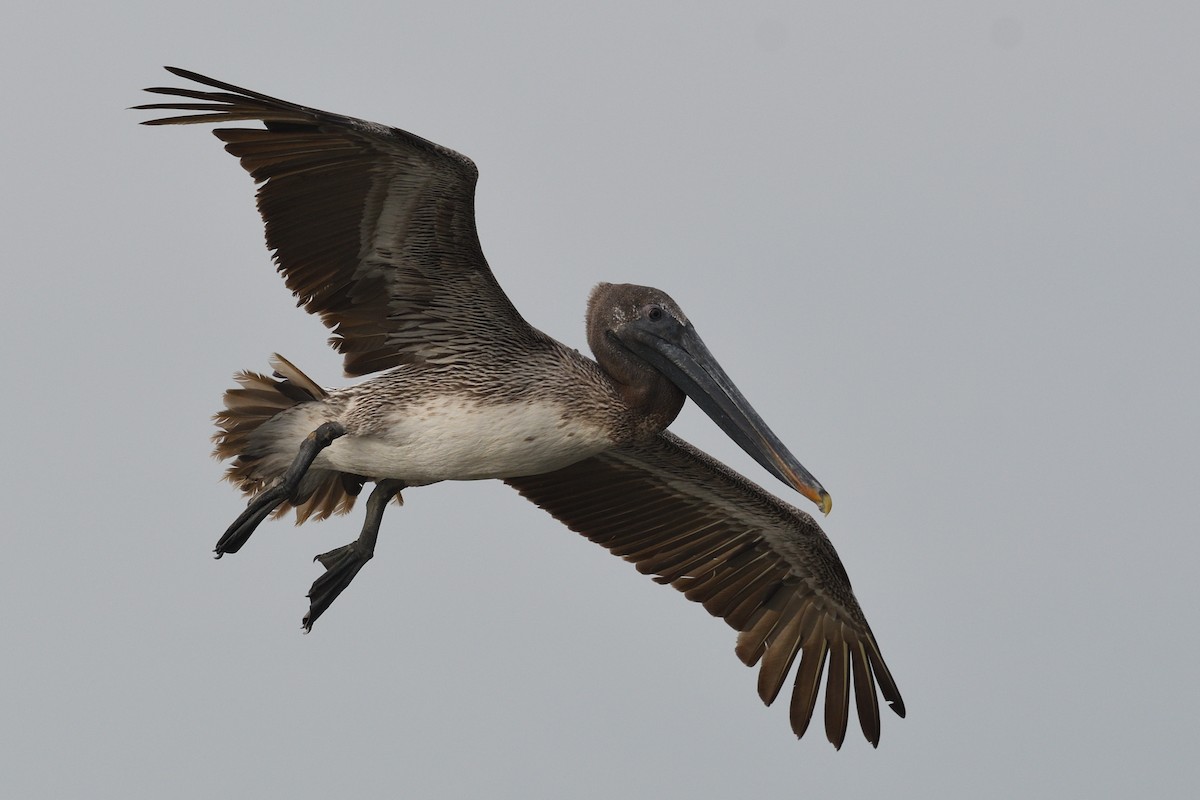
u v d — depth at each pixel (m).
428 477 13.29
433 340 13.07
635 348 13.69
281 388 12.99
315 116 11.16
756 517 15.05
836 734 15.02
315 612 13.18
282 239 12.23
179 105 11.14
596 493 15.20
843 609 15.12
